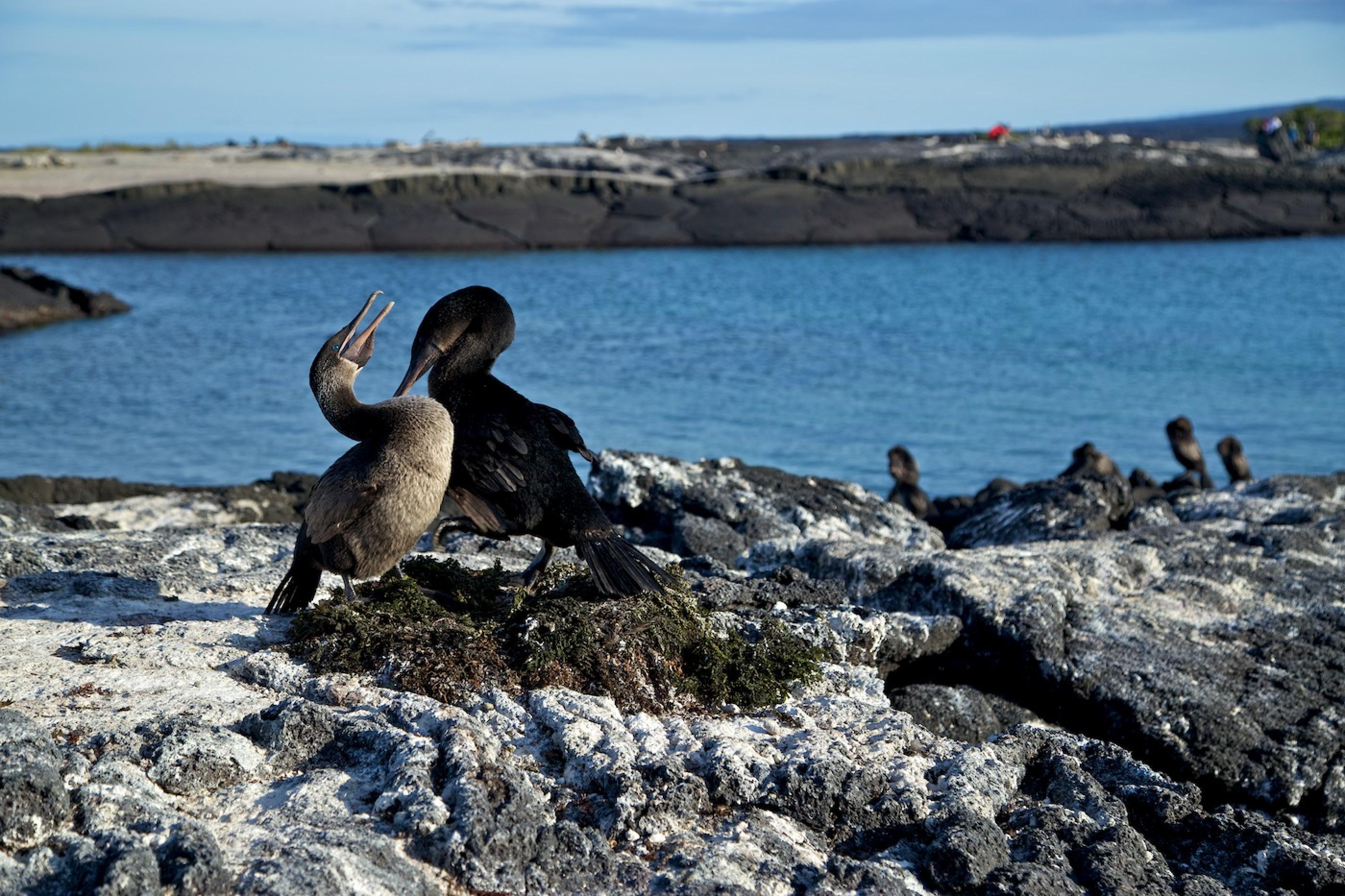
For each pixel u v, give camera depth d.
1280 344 41.25
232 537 9.49
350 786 5.24
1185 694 8.35
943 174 81.44
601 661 6.22
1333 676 8.59
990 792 5.71
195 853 4.43
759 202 77.44
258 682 6.17
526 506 6.41
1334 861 5.61
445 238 70.94
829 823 5.41
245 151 113.25
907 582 9.37
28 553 8.09
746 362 36.78
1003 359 38.25
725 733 5.98
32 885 4.37
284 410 28.62
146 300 50.38
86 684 5.99
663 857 5.02
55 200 70.69
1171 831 5.92
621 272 61.50
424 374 6.84
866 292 55.25
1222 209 79.50
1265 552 10.41
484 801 4.95
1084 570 9.65
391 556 6.31
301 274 59.41
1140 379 34.78
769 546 10.16
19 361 35.59
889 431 27.58
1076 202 79.38
